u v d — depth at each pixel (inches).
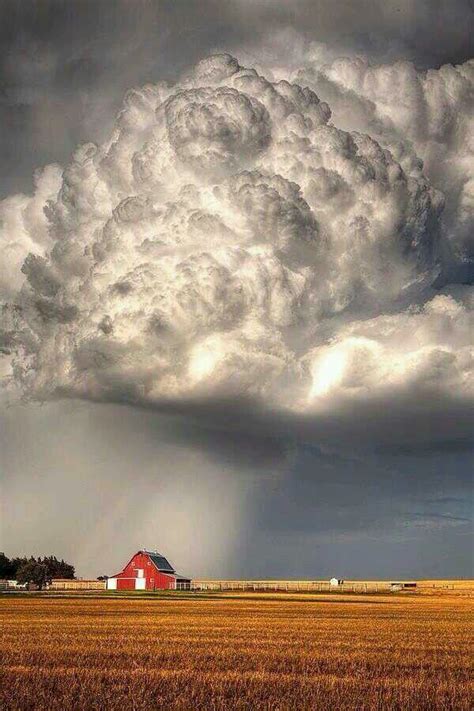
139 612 3654.0
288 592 7219.5
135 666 1648.6
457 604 4985.2
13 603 4520.2
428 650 2055.9
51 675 1489.9
